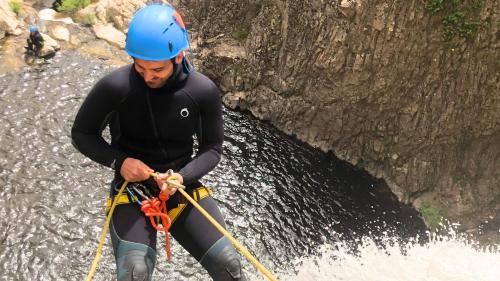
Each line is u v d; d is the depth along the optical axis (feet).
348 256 47.93
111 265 44.09
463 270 45.98
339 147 58.54
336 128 57.26
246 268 46.03
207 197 12.13
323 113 57.31
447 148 51.11
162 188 10.87
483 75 46.26
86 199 49.98
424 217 51.96
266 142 60.95
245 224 50.72
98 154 11.21
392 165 54.60
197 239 11.52
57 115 59.00
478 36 44.70
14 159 52.80
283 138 61.82
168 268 44.39
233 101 65.21
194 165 11.53
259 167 57.31
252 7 66.49
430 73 47.80
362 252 48.47
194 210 11.76
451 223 50.83
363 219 52.24
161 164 11.66
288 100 60.18
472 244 48.57
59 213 48.11
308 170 57.67
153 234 11.25
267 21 60.18
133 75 10.78
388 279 45.91
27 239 45.32
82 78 65.21
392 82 49.78
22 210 47.78
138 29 10.06
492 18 43.98
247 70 63.67
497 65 45.50
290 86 58.90
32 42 66.18
